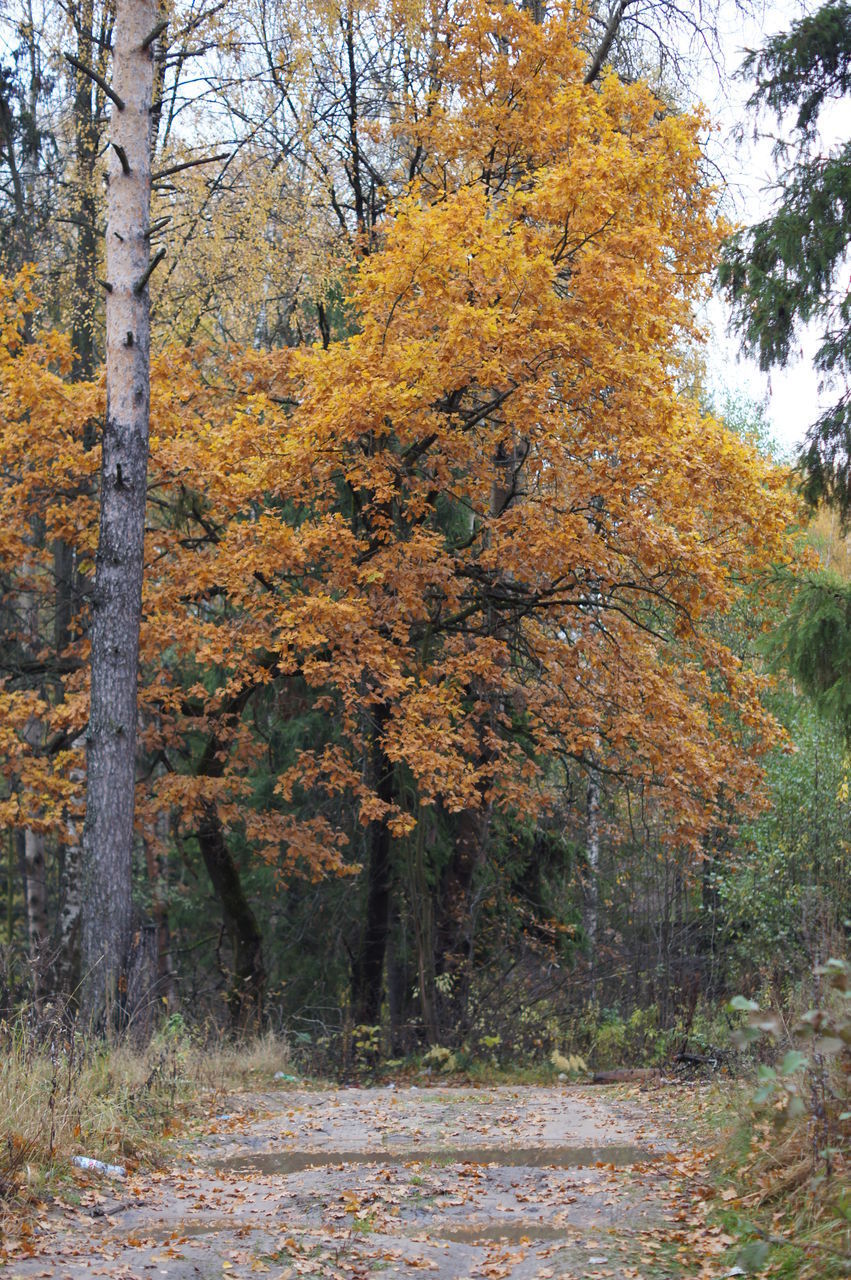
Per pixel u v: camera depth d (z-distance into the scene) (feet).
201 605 45.73
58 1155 19.11
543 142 42.24
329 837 46.26
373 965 51.49
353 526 47.09
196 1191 19.02
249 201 49.57
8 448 41.81
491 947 54.95
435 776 38.17
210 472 40.16
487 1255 14.96
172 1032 32.91
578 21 43.45
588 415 38.37
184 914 70.13
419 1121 26.30
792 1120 15.92
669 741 39.70
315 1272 14.34
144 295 34.01
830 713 30.12
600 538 38.34
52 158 52.80
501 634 45.21
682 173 39.42
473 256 36.70
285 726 56.90
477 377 37.65
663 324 38.11
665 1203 16.33
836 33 29.27
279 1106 29.27
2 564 43.60
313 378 37.73
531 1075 40.22
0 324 41.60
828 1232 13.00
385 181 51.37
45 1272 13.93
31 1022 25.55
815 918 19.40
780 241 29.19
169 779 43.16
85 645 44.11
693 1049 37.24
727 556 39.91
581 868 61.82
